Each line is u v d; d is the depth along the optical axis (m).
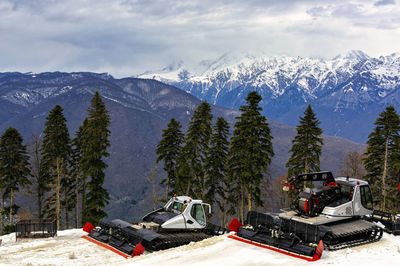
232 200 44.50
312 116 38.28
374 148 38.22
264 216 15.91
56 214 42.62
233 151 37.38
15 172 42.09
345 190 16.88
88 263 14.70
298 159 38.69
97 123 39.22
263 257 13.72
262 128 36.88
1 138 41.34
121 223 18.25
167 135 42.22
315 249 13.56
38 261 15.00
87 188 39.03
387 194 40.12
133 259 14.55
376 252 14.13
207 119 40.12
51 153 41.81
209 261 13.42
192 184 42.38
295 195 27.59
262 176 37.69
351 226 15.77
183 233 18.59
